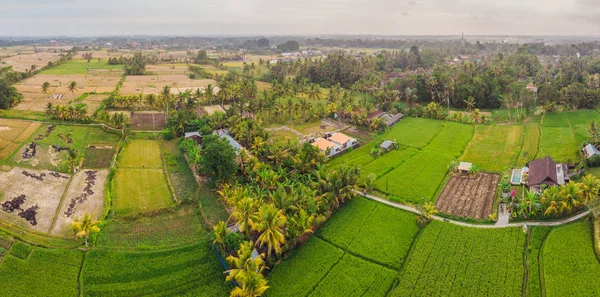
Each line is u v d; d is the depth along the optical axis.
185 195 93.38
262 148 113.00
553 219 77.69
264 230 65.94
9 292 61.53
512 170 103.62
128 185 97.88
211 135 119.06
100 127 138.75
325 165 103.44
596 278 60.41
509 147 120.62
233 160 96.00
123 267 68.19
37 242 72.56
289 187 91.94
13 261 67.38
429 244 72.19
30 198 88.50
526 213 78.94
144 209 86.81
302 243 74.31
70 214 83.56
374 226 78.88
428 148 122.69
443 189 95.06
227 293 62.75
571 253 66.62
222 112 161.75
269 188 91.81
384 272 66.19
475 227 77.19
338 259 69.75
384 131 142.00
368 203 88.00
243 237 71.31
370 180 92.31
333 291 62.34
